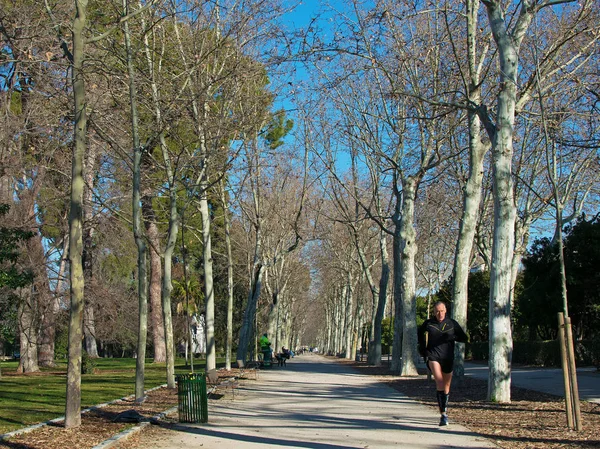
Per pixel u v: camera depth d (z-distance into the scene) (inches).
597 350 1043.3
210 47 757.3
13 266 738.8
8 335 954.1
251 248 1711.4
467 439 402.9
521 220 1242.0
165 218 1093.1
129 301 1391.5
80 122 470.6
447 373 466.9
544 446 373.1
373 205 1619.1
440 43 871.1
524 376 975.0
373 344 1585.9
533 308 1290.6
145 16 720.3
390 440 401.1
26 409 557.9
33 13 675.4
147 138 781.9
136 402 608.4
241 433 434.6
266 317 2417.6
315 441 398.6
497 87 807.7
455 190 1302.9
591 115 697.0
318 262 2508.6
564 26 758.5
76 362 450.0
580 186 1248.8
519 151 1090.1
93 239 1223.5
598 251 1131.9
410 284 1128.2
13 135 786.2
